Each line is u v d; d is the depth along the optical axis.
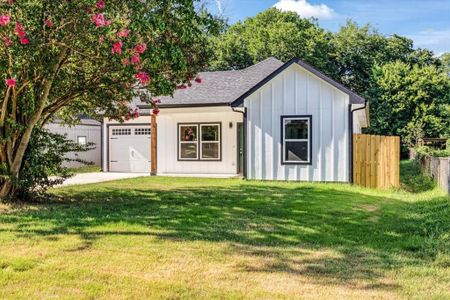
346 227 7.16
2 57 7.81
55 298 3.86
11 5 7.16
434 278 4.54
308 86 14.46
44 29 7.62
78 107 10.88
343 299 3.93
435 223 7.43
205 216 7.91
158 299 3.88
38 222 7.12
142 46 7.59
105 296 3.92
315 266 4.94
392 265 5.00
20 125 8.88
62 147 10.34
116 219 7.43
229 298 3.92
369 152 14.17
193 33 8.19
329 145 14.28
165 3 7.84
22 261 4.88
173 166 18.66
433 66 33.59
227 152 17.98
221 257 5.23
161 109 17.27
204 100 17.05
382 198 10.98
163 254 5.29
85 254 5.23
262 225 7.20
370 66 35.97
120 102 10.70
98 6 7.36
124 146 19.84
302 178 14.59
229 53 33.12
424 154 18.94
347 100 14.05
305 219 7.77
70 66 9.30
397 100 31.22
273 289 4.16
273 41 33.97
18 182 9.26
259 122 15.02
